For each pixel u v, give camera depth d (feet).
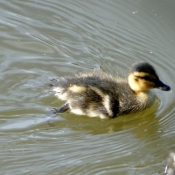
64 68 45.62
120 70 46.16
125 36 50.11
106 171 35.22
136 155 37.06
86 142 38.27
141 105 42.16
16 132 38.50
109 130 40.06
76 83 41.27
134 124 41.04
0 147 36.86
